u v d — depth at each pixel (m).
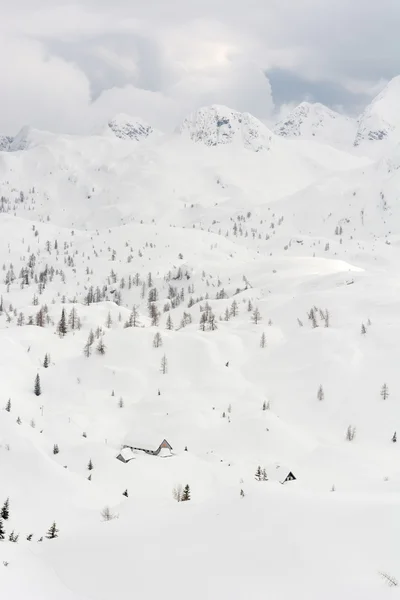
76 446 155.25
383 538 32.34
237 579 31.75
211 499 55.56
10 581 33.91
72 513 95.19
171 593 31.91
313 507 40.94
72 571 37.28
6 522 86.12
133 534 43.78
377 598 26.56
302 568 31.22
